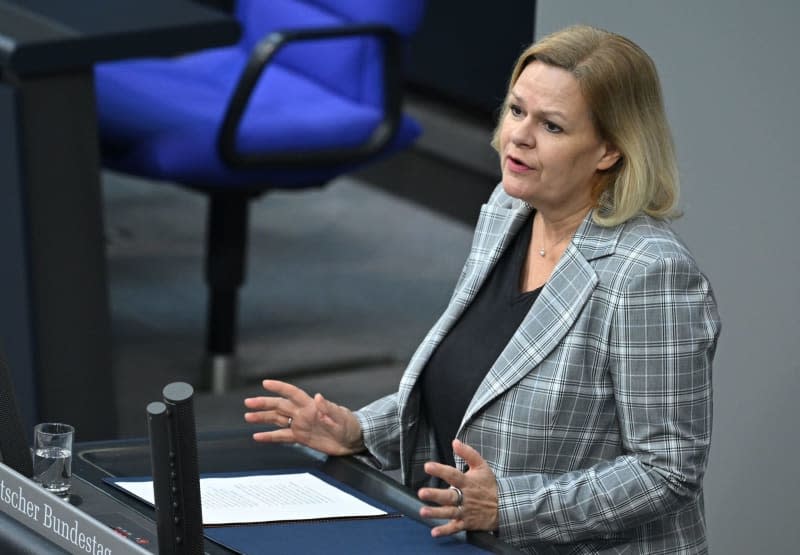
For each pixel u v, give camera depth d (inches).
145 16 472.4
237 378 569.6
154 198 799.7
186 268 699.4
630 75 249.9
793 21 317.1
